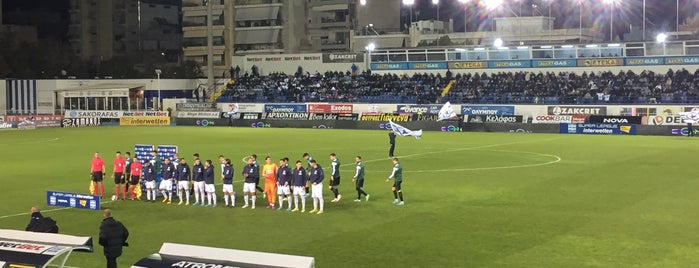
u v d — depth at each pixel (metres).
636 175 35.81
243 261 9.58
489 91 83.81
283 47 118.31
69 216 26.09
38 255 10.62
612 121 69.25
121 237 16.28
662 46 79.62
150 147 31.34
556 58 84.25
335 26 118.38
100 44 128.38
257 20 118.62
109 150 52.94
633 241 20.55
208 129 78.69
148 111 87.62
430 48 90.06
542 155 47.03
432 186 32.81
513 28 110.38
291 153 49.53
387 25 122.50
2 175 38.59
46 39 121.94
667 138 62.03
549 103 77.25
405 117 77.56
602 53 82.62
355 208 27.09
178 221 24.95
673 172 36.91
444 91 85.88
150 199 29.83
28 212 27.09
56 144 58.97
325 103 84.38
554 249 19.66
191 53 122.44
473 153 48.94
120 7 129.12
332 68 95.19
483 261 18.41
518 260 18.45
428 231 22.44
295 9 117.94
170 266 9.56
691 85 76.75
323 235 22.12
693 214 24.75
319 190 26.27
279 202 27.47
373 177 36.34
